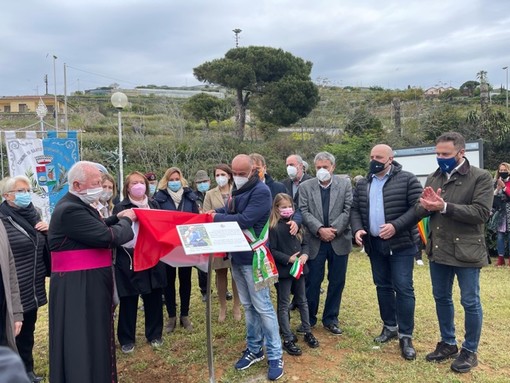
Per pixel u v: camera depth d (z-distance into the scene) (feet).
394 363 13.15
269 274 12.00
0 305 10.19
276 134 64.44
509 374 12.42
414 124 67.00
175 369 13.33
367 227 14.23
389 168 13.96
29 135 32.60
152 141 56.24
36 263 12.49
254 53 64.64
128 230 10.76
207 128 66.03
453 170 12.47
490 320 16.67
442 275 13.01
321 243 15.21
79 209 9.89
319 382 12.17
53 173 31.73
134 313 14.61
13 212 12.22
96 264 10.26
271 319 12.35
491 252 29.73
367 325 16.22
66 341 9.88
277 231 14.12
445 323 13.26
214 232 10.63
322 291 21.20
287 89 62.34
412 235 13.61
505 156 61.41
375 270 14.60
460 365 12.50
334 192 15.07
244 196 11.96
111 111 95.30
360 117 63.26
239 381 12.34
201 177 20.24
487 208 11.80
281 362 12.45
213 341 15.25
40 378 13.01
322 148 54.90
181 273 16.46
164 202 16.35
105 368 10.20
